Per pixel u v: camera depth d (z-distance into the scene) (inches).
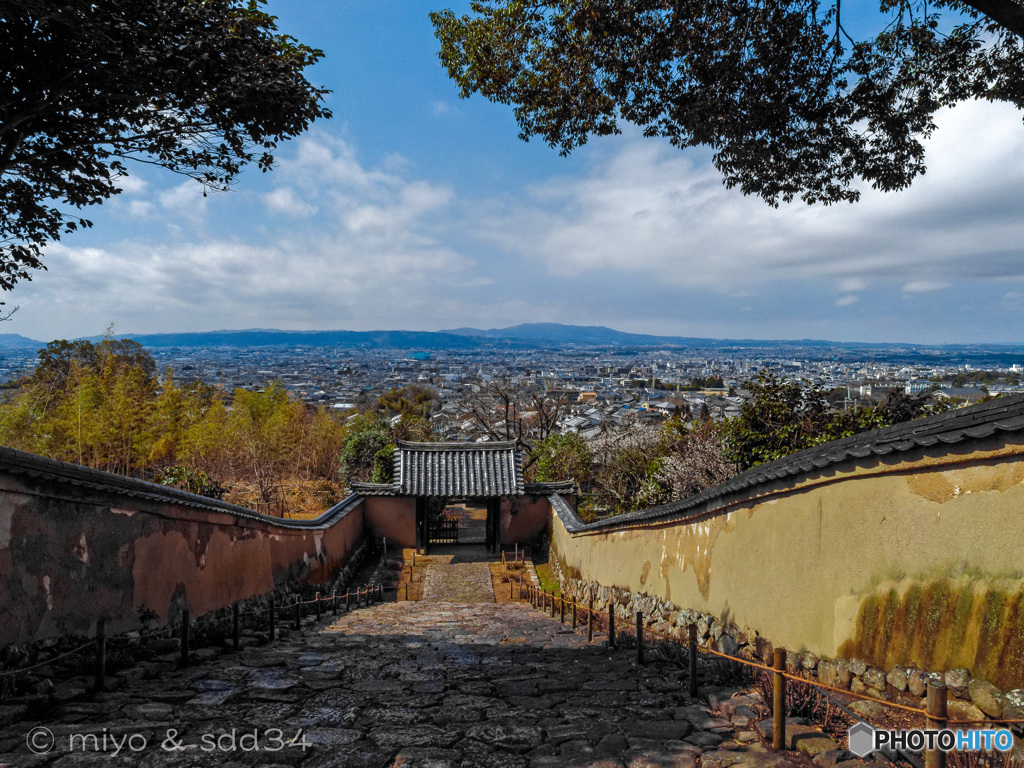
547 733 151.2
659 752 137.0
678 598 310.3
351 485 747.4
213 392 1259.2
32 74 230.5
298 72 252.5
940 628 141.0
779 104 310.7
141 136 264.4
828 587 182.2
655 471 582.2
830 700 156.4
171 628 257.8
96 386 804.6
